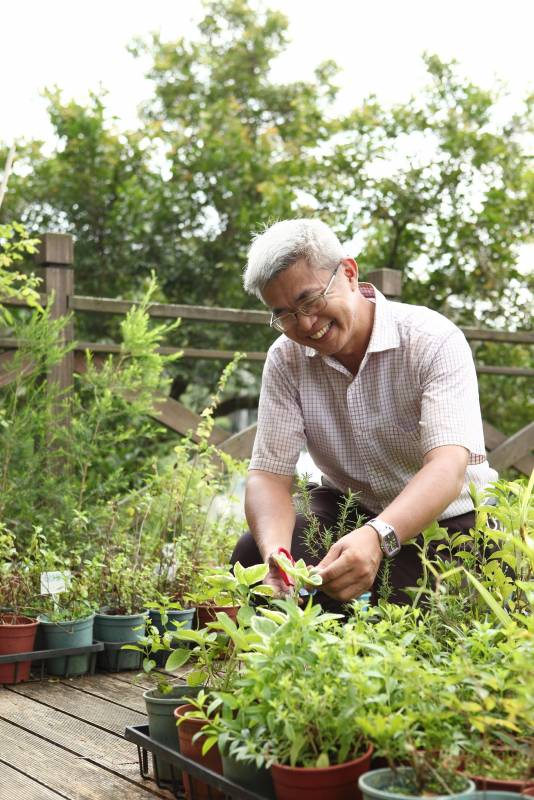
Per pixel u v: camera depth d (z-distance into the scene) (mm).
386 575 1951
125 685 2656
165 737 1757
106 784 1817
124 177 7176
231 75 8875
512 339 5242
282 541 2158
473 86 7359
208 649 2004
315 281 2027
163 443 6062
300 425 2447
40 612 2869
